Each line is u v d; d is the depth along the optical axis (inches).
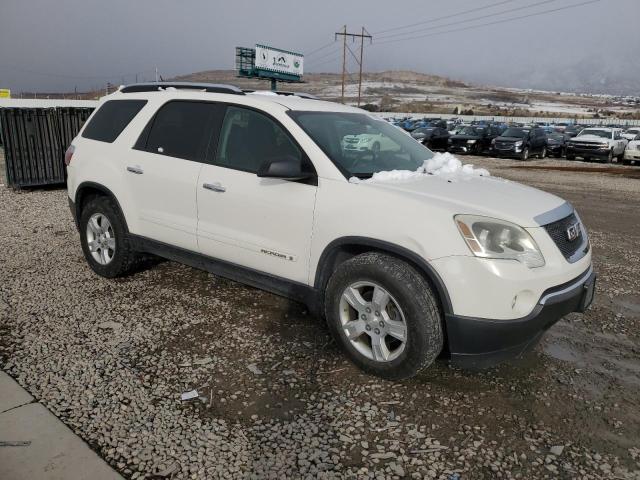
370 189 137.9
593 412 125.5
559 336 168.6
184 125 179.2
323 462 105.1
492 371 143.1
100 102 213.0
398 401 127.0
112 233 198.7
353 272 135.7
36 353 143.9
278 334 160.1
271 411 121.3
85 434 110.7
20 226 288.8
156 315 171.5
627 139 1037.8
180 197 173.6
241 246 160.6
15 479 96.6
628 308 194.9
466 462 106.7
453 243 123.4
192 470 101.5
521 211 131.0
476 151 1055.6
